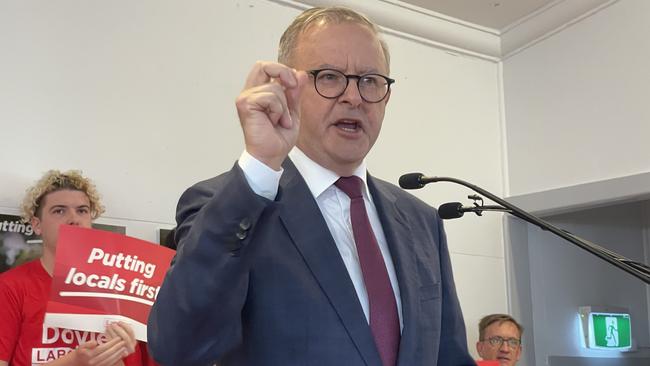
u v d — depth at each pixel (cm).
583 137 307
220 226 79
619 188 284
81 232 173
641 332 377
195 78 260
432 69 331
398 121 313
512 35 345
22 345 180
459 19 337
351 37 106
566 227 356
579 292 354
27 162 220
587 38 308
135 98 245
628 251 381
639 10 283
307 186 103
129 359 186
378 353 92
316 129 105
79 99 233
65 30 234
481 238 331
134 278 177
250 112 81
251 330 91
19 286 187
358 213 107
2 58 221
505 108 351
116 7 246
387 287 101
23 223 212
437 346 104
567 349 342
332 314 92
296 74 84
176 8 260
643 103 279
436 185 320
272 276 92
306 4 291
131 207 237
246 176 81
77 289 169
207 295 79
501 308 329
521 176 338
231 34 271
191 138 254
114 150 237
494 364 250
